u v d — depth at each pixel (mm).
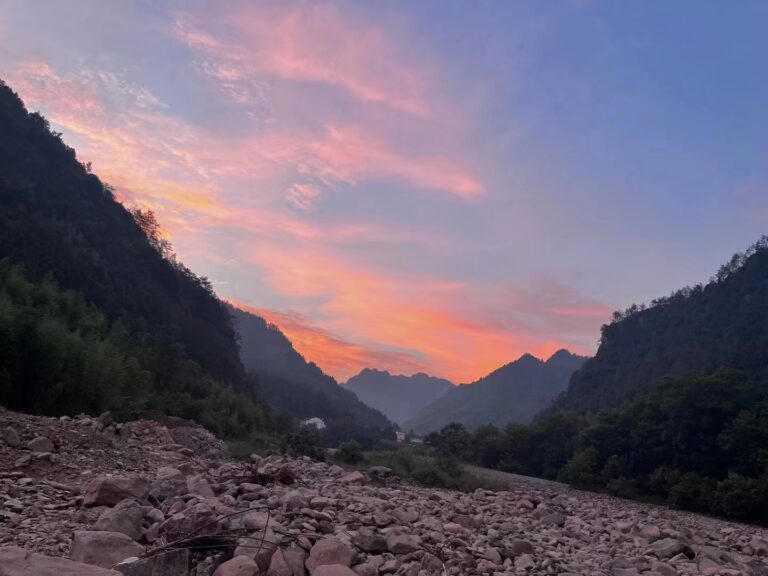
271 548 6344
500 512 14469
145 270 61406
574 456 41531
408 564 7289
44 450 11453
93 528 6781
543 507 15672
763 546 15430
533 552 9797
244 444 19594
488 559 8695
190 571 5984
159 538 6789
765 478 29859
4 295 22094
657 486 35094
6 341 19219
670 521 22953
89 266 47469
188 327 60281
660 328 91625
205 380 41688
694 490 31984
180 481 9352
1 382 18844
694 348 74500
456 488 20562
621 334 98938
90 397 21578
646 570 10227
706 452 35812
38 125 70188
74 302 33500
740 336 66875
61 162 67625
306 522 7887
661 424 37812
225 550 6484
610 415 42938
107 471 11219
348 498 10859
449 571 7520
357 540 7695
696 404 36250
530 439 50812
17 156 60219
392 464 21750
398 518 9945
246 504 8820
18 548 4309
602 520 16812
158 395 31750
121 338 34125
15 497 8234
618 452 40219
